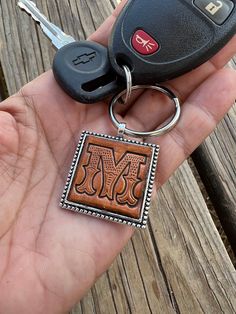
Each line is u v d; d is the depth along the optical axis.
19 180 0.10
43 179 0.10
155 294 0.11
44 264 0.09
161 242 0.11
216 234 0.11
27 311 0.09
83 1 0.16
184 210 0.12
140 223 0.09
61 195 0.10
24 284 0.09
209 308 0.10
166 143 0.10
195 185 0.12
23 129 0.10
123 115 0.11
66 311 0.09
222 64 0.11
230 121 0.13
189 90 0.11
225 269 0.11
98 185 0.09
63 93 0.11
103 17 0.15
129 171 0.09
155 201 0.12
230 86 0.11
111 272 0.11
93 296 0.11
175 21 0.10
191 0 0.10
